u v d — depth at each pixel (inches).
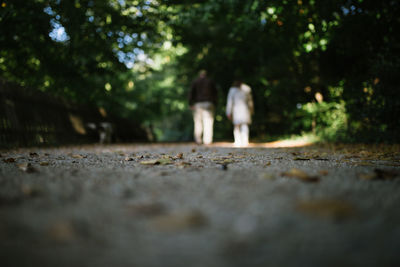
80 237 48.3
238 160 154.6
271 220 55.2
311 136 427.2
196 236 48.7
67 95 480.1
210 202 67.1
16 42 323.9
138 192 76.7
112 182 89.7
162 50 613.9
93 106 530.6
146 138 824.3
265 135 569.3
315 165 131.9
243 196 72.0
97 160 159.3
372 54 353.7
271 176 95.2
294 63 448.1
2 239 47.4
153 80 811.4
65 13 333.4
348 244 45.2
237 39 496.7
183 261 40.7
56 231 49.2
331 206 58.6
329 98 433.7
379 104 327.3
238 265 39.6
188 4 389.4
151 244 46.0
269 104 532.7
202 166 126.5
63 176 100.6
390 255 41.6
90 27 367.9
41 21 308.0
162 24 411.5
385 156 180.9
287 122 515.5
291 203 65.2
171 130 1111.0
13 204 65.3
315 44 308.8
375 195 71.8
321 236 48.2
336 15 319.0
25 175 102.2
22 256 42.1
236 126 354.0
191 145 374.6
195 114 407.8
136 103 770.8
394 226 51.6
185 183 87.4
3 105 289.1
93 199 69.9
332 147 281.7
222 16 446.6
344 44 360.5
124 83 591.2
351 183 86.4
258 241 46.7
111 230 51.2
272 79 498.3
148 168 121.7
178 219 54.9
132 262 40.5
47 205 64.7
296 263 39.9
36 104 348.5
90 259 41.4
